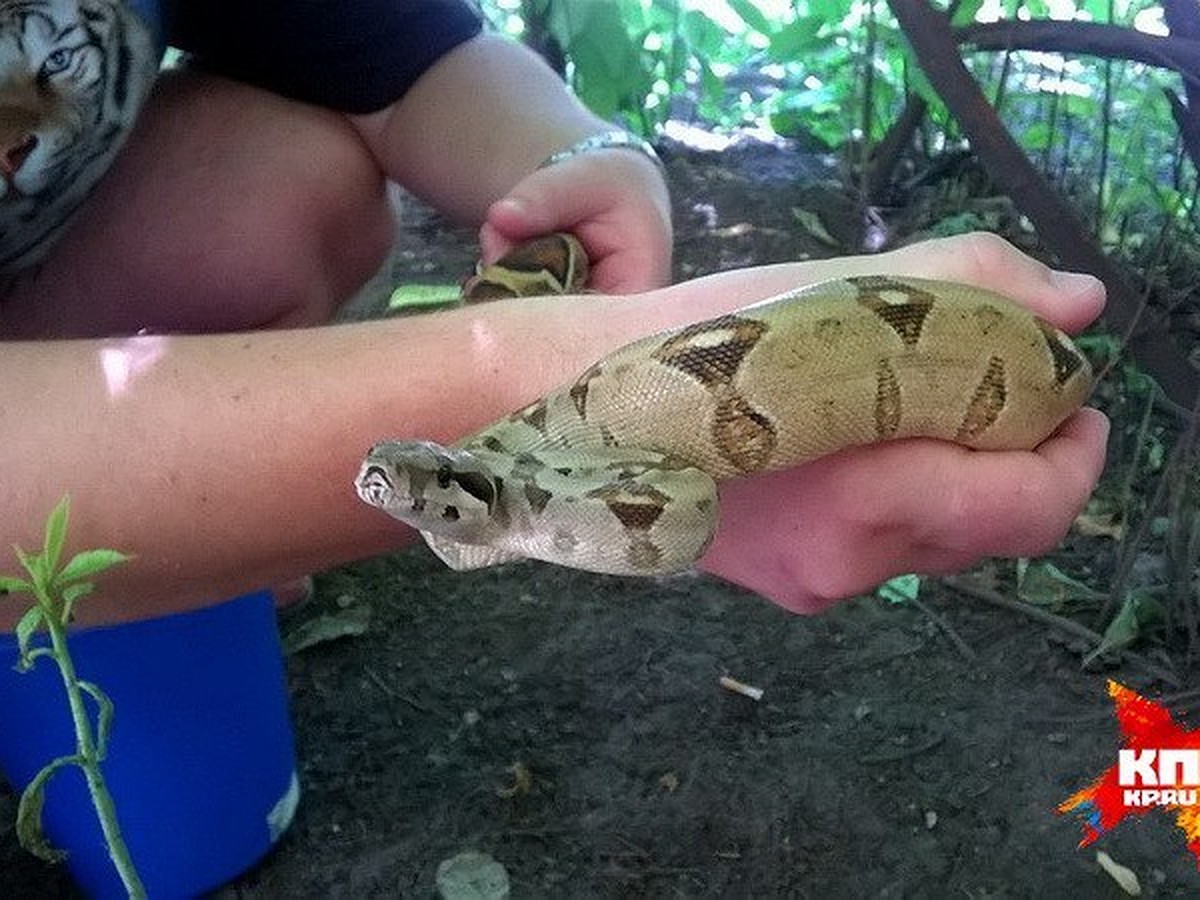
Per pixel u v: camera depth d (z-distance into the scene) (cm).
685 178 107
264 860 58
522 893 56
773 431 36
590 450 36
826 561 37
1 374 35
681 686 66
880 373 36
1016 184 74
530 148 58
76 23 50
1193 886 54
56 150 51
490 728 64
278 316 64
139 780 53
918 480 36
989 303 38
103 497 34
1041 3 96
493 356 36
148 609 38
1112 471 75
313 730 65
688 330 36
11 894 57
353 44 62
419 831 59
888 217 100
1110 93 87
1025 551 39
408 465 32
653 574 35
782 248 96
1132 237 87
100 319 62
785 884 55
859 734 62
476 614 71
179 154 62
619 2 107
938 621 69
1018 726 62
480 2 113
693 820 58
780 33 105
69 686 28
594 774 61
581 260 54
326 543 37
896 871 55
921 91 91
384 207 71
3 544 34
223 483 34
